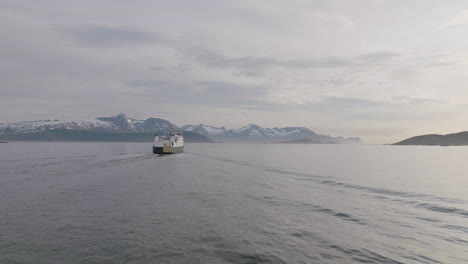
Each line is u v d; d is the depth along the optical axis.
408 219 25.23
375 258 17.06
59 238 18.73
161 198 31.28
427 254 17.91
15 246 17.38
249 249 17.64
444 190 40.25
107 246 17.56
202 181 44.97
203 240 18.89
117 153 127.38
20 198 30.09
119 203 28.50
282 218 24.53
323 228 22.17
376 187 42.22
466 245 19.44
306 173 60.41
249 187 40.19
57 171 53.62
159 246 17.72
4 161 75.44
